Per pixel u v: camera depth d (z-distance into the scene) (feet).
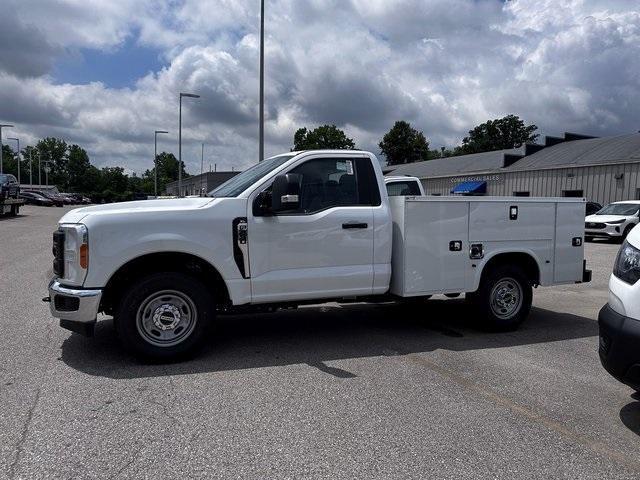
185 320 17.31
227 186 19.94
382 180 19.85
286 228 18.07
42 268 37.32
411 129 272.31
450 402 14.19
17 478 10.09
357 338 20.58
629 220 66.74
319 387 15.14
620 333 11.99
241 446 11.53
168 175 469.98
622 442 12.12
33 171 418.31
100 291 16.22
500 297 21.74
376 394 14.66
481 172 125.59
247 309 18.45
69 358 17.38
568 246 22.90
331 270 18.81
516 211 21.63
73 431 12.08
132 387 14.89
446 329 22.20
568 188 102.68
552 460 11.23
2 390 14.49
